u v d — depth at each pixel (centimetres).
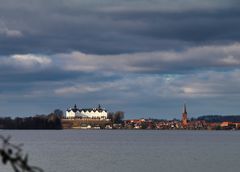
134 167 9919
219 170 9481
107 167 9862
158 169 9556
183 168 9769
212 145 19400
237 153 14200
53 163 10631
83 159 11819
